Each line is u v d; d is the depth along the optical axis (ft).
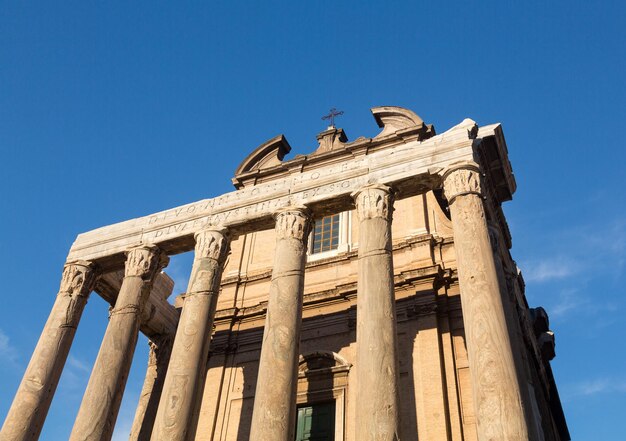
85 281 74.69
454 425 66.74
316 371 77.56
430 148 65.26
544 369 98.94
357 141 101.09
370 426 47.42
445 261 81.15
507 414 43.91
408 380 71.51
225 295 93.81
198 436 79.20
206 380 84.79
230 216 71.56
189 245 73.67
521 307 84.99
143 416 83.51
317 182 69.41
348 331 80.64
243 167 110.32
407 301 78.18
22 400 63.62
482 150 71.05
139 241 74.33
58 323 70.23
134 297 68.90
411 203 89.30
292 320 59.31
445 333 74.43
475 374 47.37
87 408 60.18
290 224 66.80
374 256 59.06
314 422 74.90
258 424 52.37
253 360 84.74
